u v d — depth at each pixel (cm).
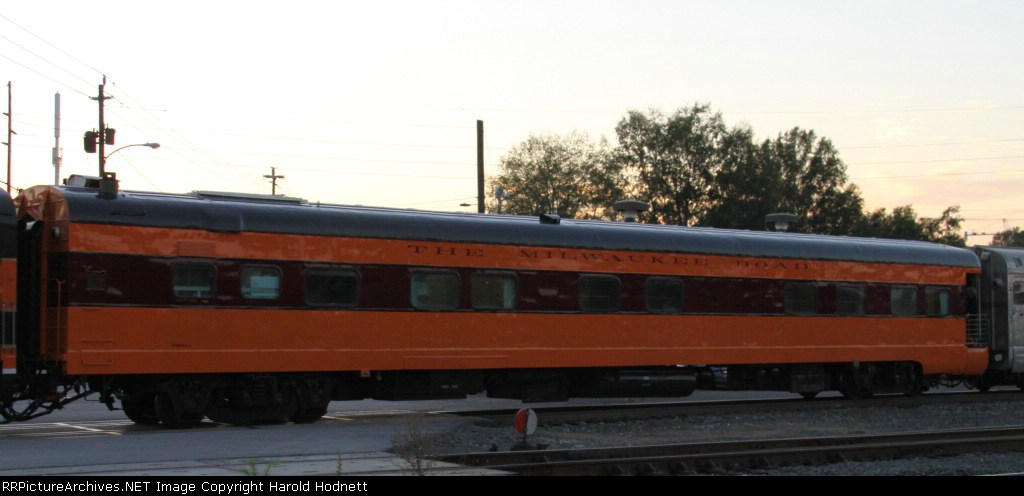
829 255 2380
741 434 1795
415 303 1897
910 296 2495
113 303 1641
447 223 1955
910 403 2369
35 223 1680
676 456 1355
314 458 1348
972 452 1566
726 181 6538
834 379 2461
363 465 1281
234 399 1780
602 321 2083
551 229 2061
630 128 6800
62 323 1623
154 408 1784
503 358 1972
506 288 1992
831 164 7162
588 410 2186
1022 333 2681
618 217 6812
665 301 2161
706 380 2322
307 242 1808
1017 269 2680
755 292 2270
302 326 1792
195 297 1708
